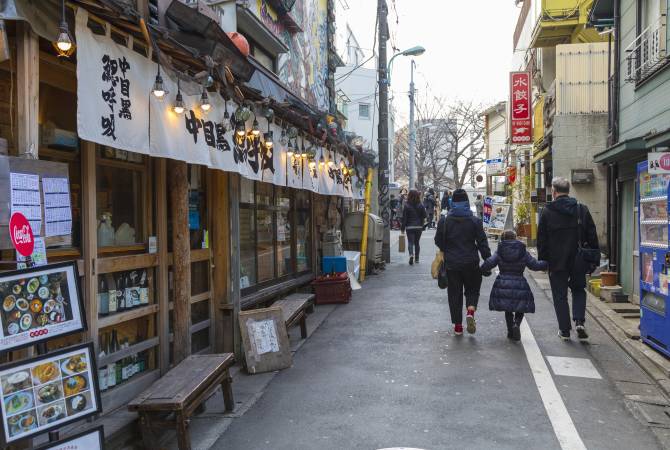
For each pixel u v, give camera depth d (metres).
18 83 3.08
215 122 5.12
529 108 19.00
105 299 4.58
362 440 4.27
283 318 6.37
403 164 54.28
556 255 6.86
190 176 6.06
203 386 4.39
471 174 51.75
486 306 9.29
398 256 17.69
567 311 6.94
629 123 9.72
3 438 2.70
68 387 3.01
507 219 21.88
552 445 4.11
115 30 3.69
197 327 6.00
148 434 4.03
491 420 4.58
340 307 9.58
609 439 4.21
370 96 35.25
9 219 2.80
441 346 6.87
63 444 3.02
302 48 12.34
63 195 3.22
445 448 4.09
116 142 3.62
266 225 8.42
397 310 9.12
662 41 8.03
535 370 5.86
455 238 7.26
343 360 6.43
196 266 6.17
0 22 2.82
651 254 6.34
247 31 9.29
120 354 4.62
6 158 2.81
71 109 4.28
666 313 5.86
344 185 11.62
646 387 5.31
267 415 4.86
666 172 5.91
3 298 2.75
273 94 8.35
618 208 9.78
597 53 13.58
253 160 6.15
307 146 8.73
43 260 3.03
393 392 5.30
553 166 13.70
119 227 4.81
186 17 4.70
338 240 11.73
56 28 3.18
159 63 3.87
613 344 6.83
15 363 2.80
